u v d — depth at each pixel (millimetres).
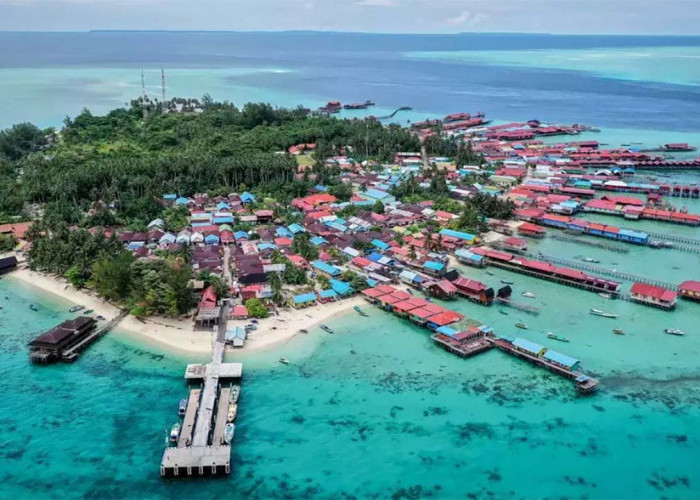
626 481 73500
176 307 109062
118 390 90938
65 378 94000
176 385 92125
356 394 90125
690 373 94812
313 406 87312
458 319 108438
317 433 81750
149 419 84500
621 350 101562
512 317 113438
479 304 118812
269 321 110062
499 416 85188
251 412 85812
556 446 79312
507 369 96562
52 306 117688
